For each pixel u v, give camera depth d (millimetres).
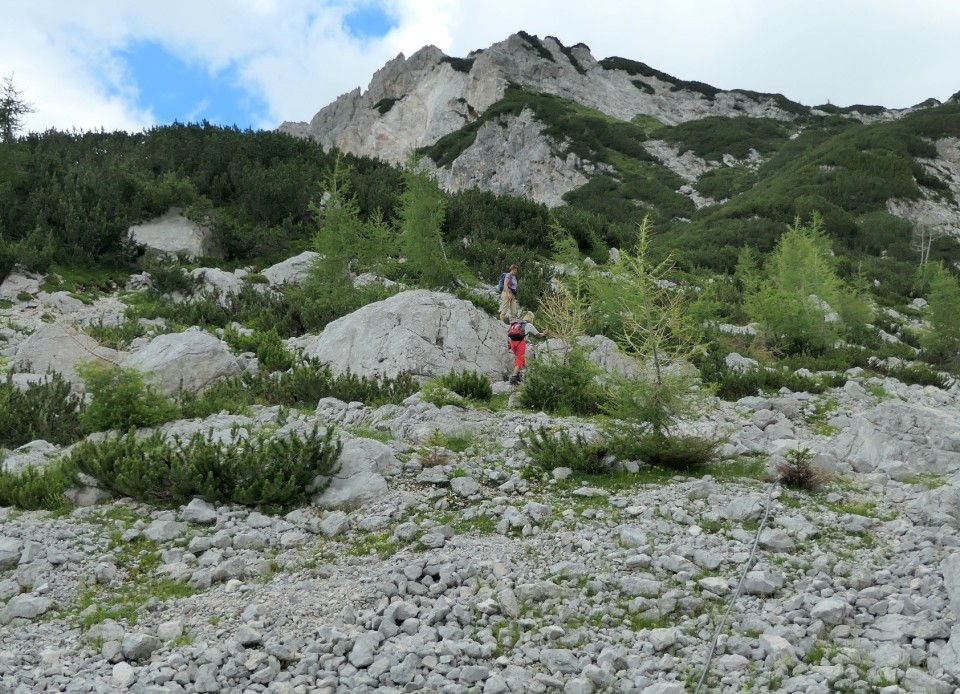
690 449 9367
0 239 24234
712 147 107875
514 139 104562
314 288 22438
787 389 16156
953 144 88562
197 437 8773
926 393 17672
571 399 13117
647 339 9711
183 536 7508
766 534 7121
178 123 40875
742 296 31953
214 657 5383
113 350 15172
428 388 13117
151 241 27625
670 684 4910
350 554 7180
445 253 25938
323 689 5043
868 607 5953
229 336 17516
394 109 139500
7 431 10898
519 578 6562
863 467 9773
